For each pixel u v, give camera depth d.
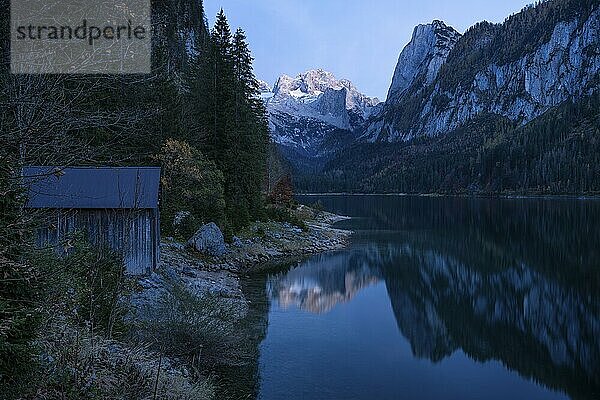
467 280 38.16
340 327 25.52
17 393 7.62
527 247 52.06
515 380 19.69
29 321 7.76
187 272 30.38
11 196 7.23
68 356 9.18
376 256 48.03
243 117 54.28
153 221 24.62
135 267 24.45
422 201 154.88
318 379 18.41
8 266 7.13
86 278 10.32
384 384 18.62
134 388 10.05
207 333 17.00
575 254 47.41
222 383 16.41
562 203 126.19
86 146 7.09
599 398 18.30
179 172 39.75
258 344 21.97
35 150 6.52
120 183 24.53
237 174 50.75
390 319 27.77
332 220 84.94
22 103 6.17
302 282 35.84
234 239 43.00
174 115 43.56
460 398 17.72
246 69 58.62
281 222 59.16
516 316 28.94
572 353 22.84
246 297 29.97
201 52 60.50
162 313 17.31
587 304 31.20
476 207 118.00
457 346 23.67
